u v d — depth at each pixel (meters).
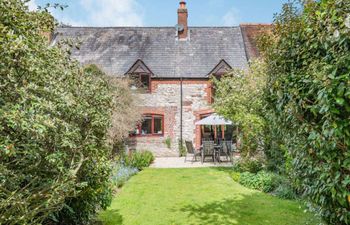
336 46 2.80
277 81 3.59
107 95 5.08
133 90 16.52
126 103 14.28
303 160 3.28
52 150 3.24
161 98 18.55
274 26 4.05
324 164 2.92
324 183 2.95
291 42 3.53
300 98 3.16
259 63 10.57
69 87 4.19
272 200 7.55
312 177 3.34
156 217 6.38
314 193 3.22
